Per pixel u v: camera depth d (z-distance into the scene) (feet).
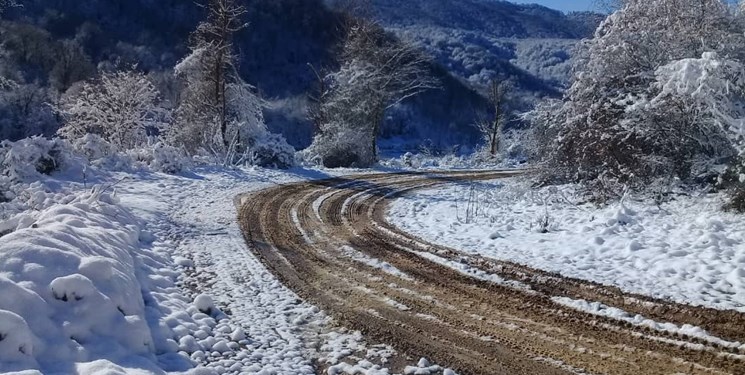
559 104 57.72
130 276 24.53
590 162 50.60
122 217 37.58
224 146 85.71
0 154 55.21
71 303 19.92
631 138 46.96
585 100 52.01
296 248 36.96
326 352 21.86
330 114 111.24
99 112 84.74
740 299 25.18
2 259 20.51
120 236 31.19
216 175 68.64
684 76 39.55
